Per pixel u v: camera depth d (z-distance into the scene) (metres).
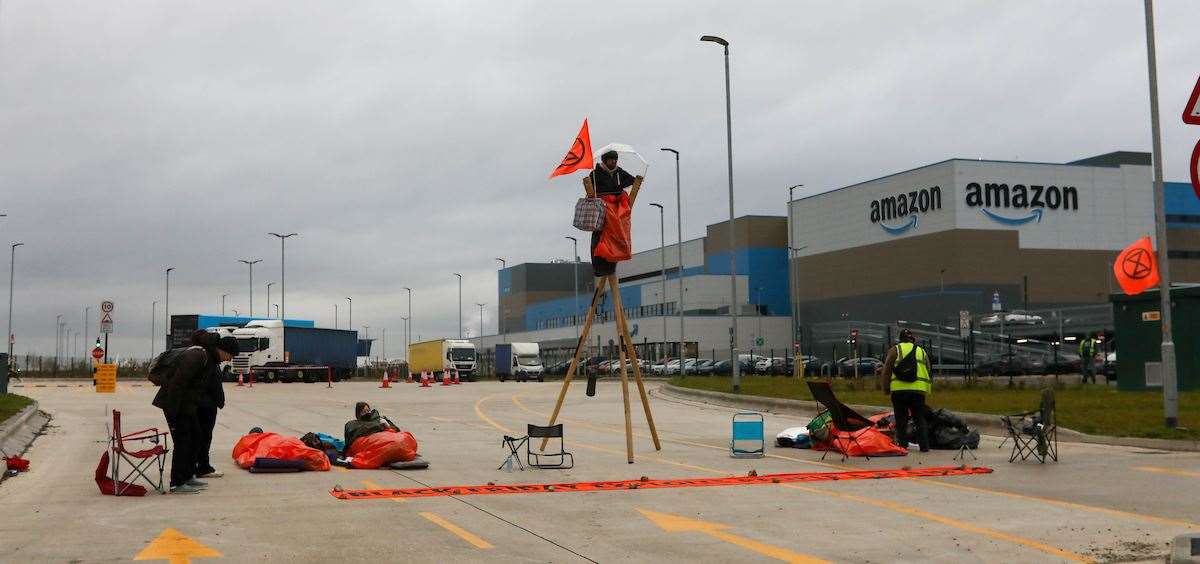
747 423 16.47
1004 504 10.95
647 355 84.69
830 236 98.31
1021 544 8.73
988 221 85.69
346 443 15.13
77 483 12.77
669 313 109.00
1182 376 25.47
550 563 7.94
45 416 24.06
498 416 26.66
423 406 31.47
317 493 11.75
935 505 10.89
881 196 92.56
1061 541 8.87
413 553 8.26
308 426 22.91
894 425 17.16
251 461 14.07
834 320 97.25
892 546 8.66
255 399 35.28
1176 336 25.66
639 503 11.06
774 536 9.11
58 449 17.36
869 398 26.69
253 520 9.81
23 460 14.18
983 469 13.88
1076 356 51.69
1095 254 88.31
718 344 98.56
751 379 42.50
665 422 24.36
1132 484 12.44
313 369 65.25
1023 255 86.31
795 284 85.00
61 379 66.38
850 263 95.81
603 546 8.62
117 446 11.95
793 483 12.77
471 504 10.93
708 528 9.49
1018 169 87.00
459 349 68.00
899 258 90.31
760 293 108.69
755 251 109.44
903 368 16.28
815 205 100.12
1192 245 92.81
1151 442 16.72
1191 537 8.00
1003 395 26.14
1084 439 17.59
